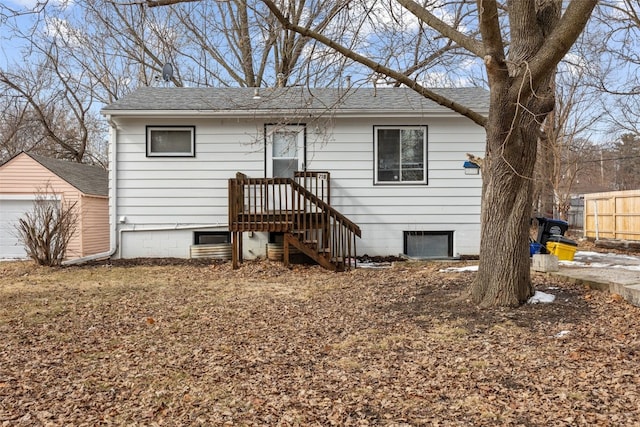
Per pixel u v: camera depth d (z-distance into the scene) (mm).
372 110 11656
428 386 3877
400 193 12109
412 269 9992
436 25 6320
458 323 5617
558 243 10281
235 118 11922
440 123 12086
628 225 14539
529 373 4070
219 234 12234
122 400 3725
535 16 5762
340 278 9273
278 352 4863
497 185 6098
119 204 11969
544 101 5887
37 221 11898
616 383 3760
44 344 5184
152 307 6898
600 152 34156
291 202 11078
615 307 5855
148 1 6562
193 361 4609
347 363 4484
